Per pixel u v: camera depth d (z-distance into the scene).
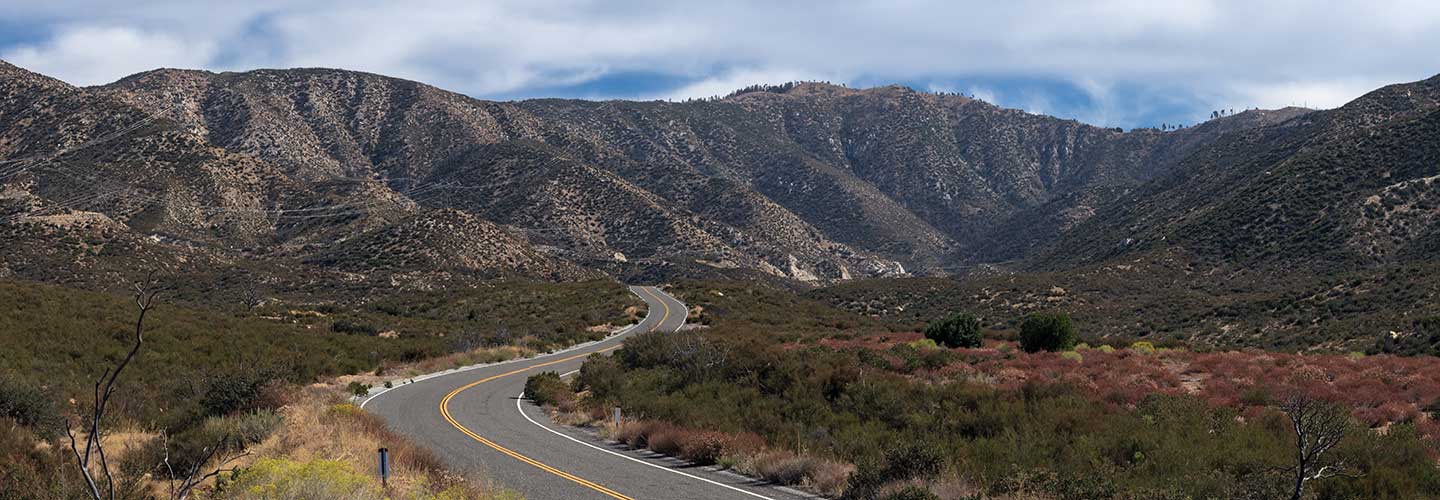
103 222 112.31
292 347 42.84
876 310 108.25
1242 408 21.81
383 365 41.44
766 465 16.94
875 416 22.11
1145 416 20.14
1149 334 74.62
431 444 20.70
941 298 108.38
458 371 42.38
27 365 26.81
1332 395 22.62
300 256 135.25
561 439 21.94
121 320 41.81
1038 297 98.62
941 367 31.33
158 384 25.94
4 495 11.38
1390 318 54.44
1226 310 74.50
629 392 29.39
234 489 11.41
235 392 21.94
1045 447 17.05
